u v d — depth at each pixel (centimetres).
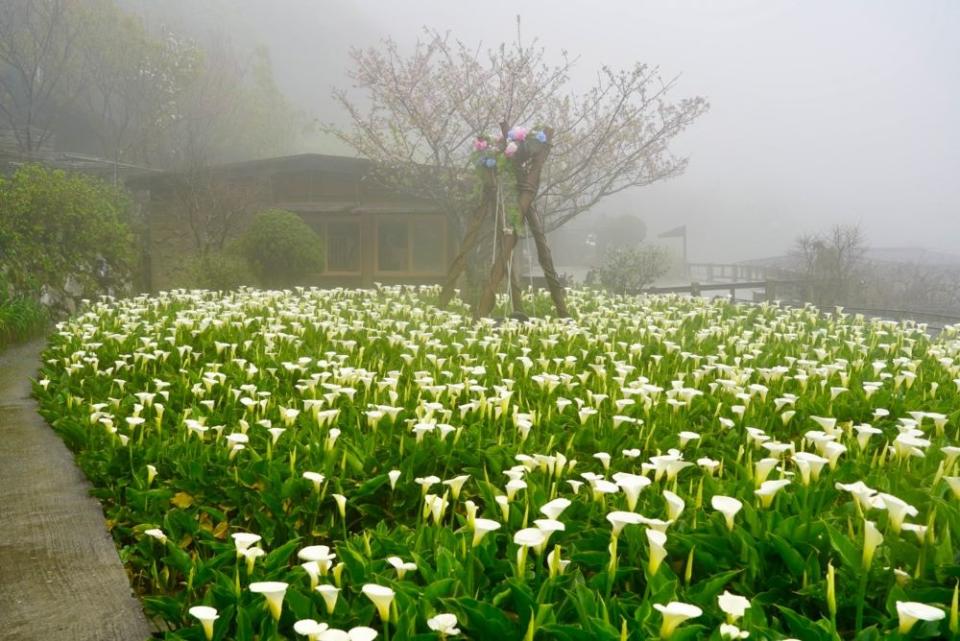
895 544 252
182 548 341
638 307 1317
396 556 260
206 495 384
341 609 236
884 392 538
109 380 661
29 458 502
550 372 698
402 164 2303
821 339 906
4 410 671
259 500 355
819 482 343
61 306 1730
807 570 245
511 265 1176
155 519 367
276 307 1253
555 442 426
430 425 400
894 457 400
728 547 264
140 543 342
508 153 1127
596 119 2302
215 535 363
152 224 2912
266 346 790
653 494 317
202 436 426
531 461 354
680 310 1330
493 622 213
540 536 234
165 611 271
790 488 337
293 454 369
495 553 276
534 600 222
